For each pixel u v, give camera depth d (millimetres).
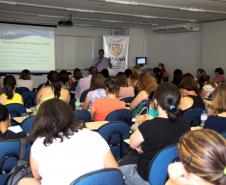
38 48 11320
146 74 4469
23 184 1948
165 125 2189
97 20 10609
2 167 2406
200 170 880
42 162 1786
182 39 11719
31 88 7656
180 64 11852
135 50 13164
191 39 11352
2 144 2344
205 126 2980
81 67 12594
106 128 2934
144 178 2219
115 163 1914
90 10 8445
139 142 2230
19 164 2428
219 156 878
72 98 7445
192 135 953
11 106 4305
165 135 2162
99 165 1828
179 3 7172
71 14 9312
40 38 11320
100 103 3934
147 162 2195
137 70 6152
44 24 11328
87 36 12586
